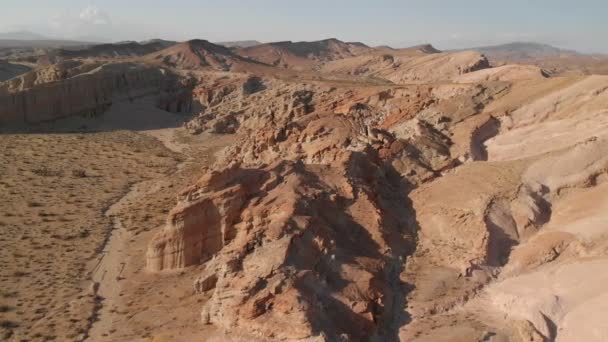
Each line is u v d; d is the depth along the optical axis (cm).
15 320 3781
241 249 3691
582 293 3453
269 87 14212
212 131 11138
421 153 5372
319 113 7125
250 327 3159
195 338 3303
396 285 3775
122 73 13862
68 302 4025
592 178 4569
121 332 3572
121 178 7731
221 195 4394
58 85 11606
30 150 9025
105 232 5519
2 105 10581
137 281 4303
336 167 4888
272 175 4659
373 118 6706
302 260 3581
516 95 6031
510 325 3384
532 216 4297
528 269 3909
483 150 5453
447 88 6831
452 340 3228
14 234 5400
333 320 3238
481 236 4078
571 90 5641
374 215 4338
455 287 3750
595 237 3906
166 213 6056
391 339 3297
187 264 4400
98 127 11681
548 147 5116
